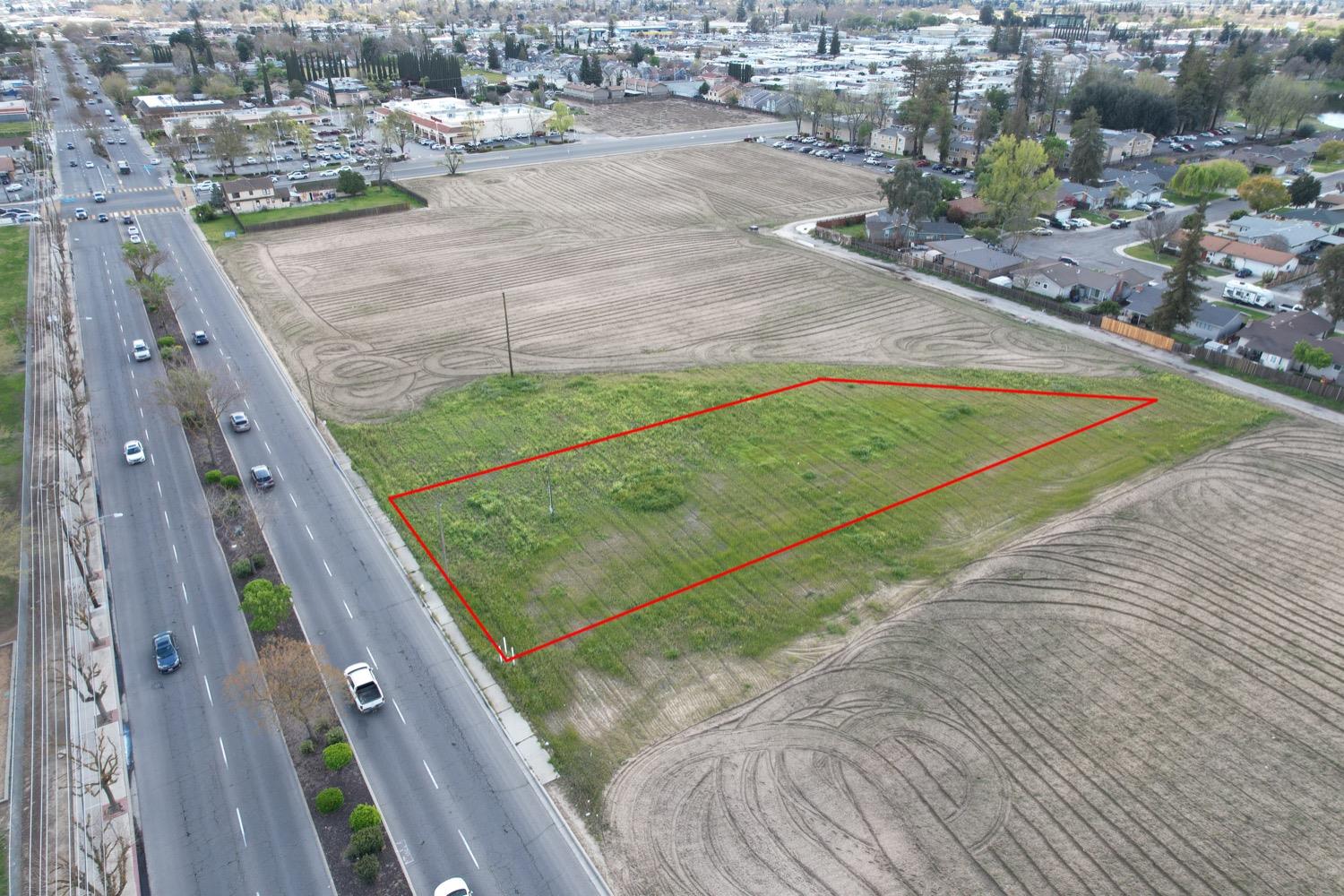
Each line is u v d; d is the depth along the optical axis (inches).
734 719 1456.7
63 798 1312.7
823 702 1491.1
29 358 2760.8
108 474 2151.8
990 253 3656.5
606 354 2847.0
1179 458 2235.5
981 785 1333.7
